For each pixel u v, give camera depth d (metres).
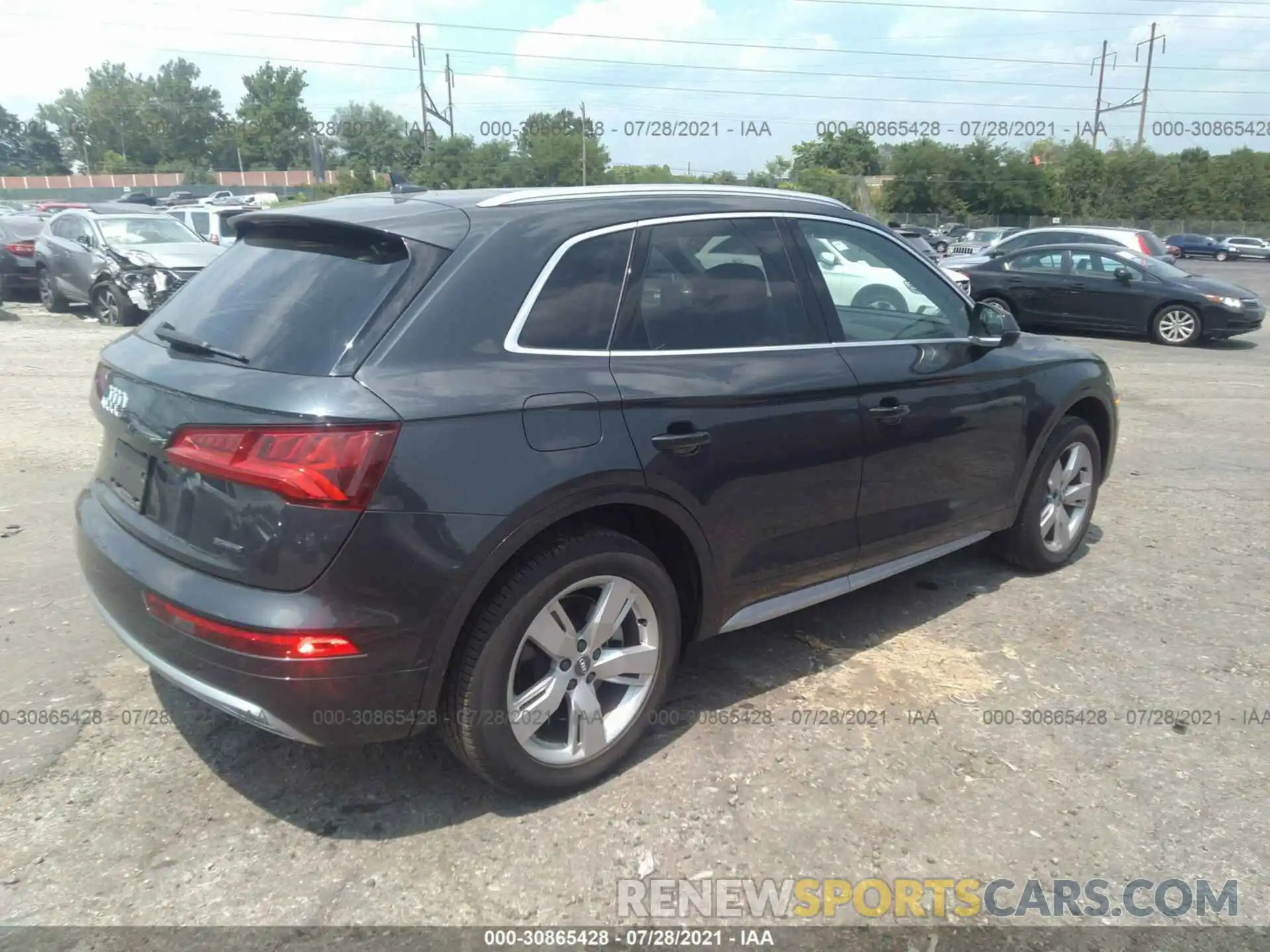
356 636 2.52
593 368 2.95
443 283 2.76
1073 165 60.12
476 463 2.63
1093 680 3.83
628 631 3.18
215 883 2.64
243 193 70.94
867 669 3.89
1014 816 2.99
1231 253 49.16
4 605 4.27
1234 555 5.27
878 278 3.98
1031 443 4.54
